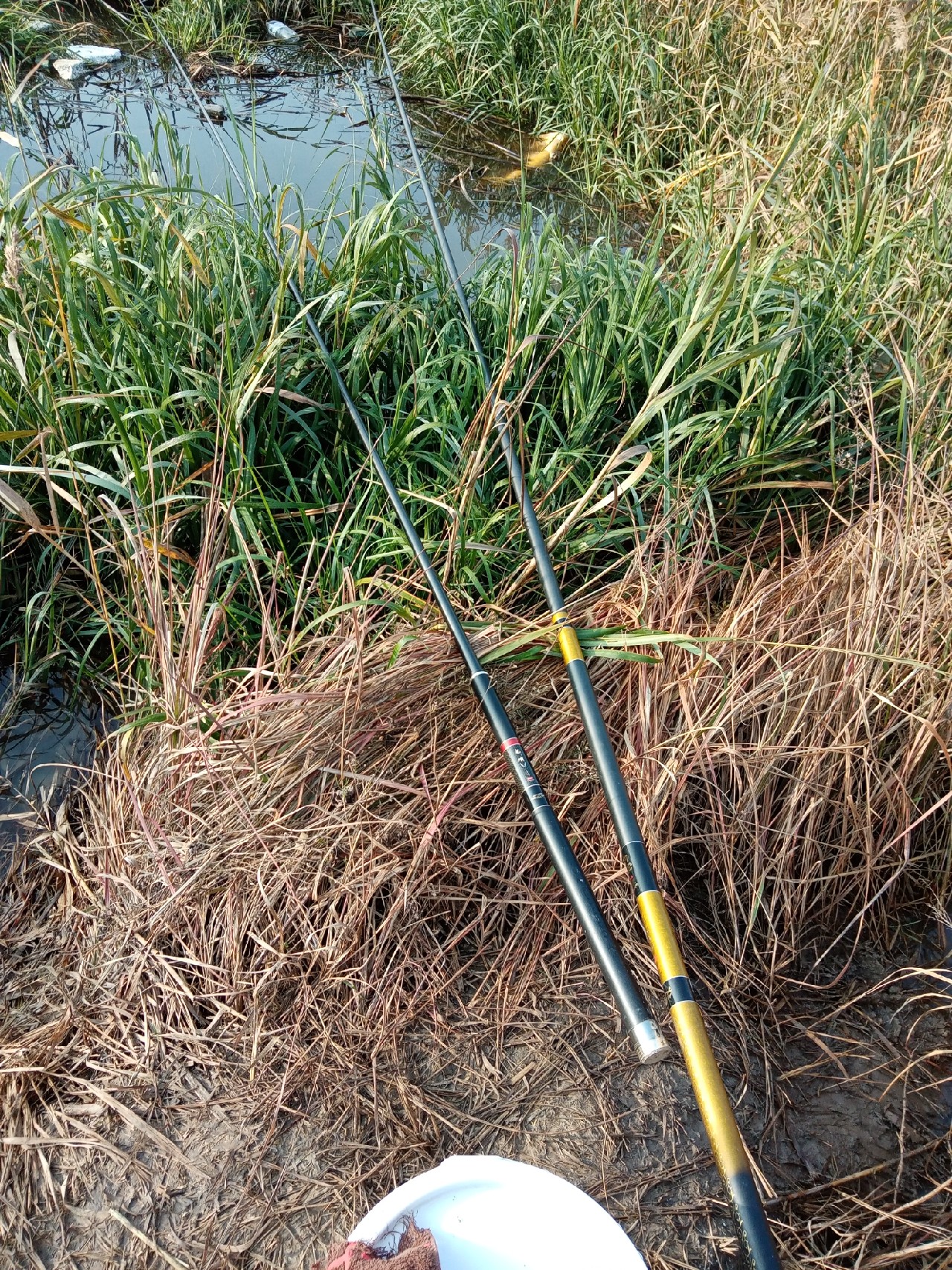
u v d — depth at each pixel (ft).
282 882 4.55
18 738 5.82
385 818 4.80
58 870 4.94
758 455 6.40
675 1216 3.88
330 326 7.00
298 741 5.00
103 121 11.97
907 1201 3.99
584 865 4.81
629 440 5.76
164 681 5.32
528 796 4.25
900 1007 4.65
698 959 4.66
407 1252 3.27
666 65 12.02
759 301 6.74
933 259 7.59
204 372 6.23
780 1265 2.97
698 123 11.62
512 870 4.83
